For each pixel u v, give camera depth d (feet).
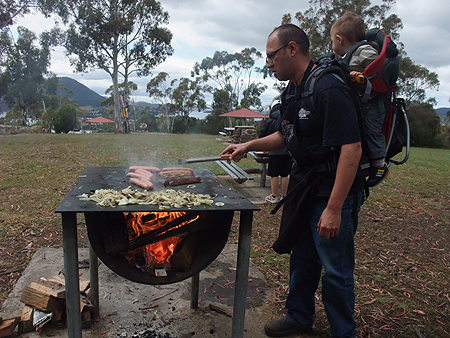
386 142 6.18
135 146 40.27
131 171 7.54
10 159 26.23
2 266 8.98
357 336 6.70
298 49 5.52
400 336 6.77
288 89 6.22
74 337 5.09
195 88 140.97
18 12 76.69
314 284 6.52
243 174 17.67
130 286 8.22
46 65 117.60
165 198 5.08
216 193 5.94
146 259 5.73
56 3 75.25
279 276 9.09
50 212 13.64
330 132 4.90
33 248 10.22
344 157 4.86
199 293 8.10
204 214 5.79
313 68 5.58
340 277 5.50
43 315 6.35
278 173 10.32
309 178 5.66
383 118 5.84
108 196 4.92
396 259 10.66
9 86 115.85
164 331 6.65
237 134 47.42
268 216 14.35
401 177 25.54
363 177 5.56
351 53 6.82
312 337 6.70
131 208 4.60
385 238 12.54
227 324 6.98
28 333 6.32
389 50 6.12
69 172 21.94
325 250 5.54
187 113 141.49
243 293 5.60
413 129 93.56
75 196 5.18
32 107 136.26
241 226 5.39
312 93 5.15
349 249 5.57
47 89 133.69
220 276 9.05
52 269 8.79
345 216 5.38
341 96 4.85
